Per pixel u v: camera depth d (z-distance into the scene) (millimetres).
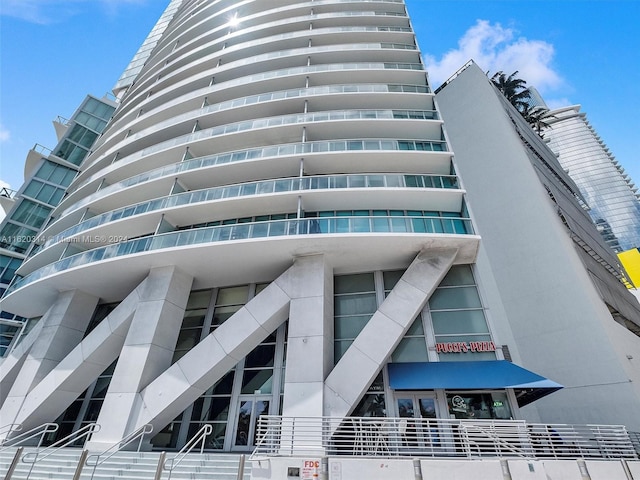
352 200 15875
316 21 26109
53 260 20797
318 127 18656
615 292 22906
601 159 99562
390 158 17031
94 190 22875
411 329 13938
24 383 14766
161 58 32406
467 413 12047
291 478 8016
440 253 14289
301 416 10742
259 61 23641
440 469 7953
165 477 8805
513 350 19094
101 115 36094
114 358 15117
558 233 19797
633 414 14414
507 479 7848
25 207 28672
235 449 12758
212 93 22656
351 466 8070
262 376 14234
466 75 29219
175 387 12562
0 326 24453
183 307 15250
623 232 87938
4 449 11023
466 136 26547
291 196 15547
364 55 23422
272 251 14469
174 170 18672
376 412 12398
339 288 15680
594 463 8164
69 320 16656
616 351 15906
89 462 9844
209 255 14680
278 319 14008
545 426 9727
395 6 27578
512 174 22938
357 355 12312
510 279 20594
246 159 17516
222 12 30359
